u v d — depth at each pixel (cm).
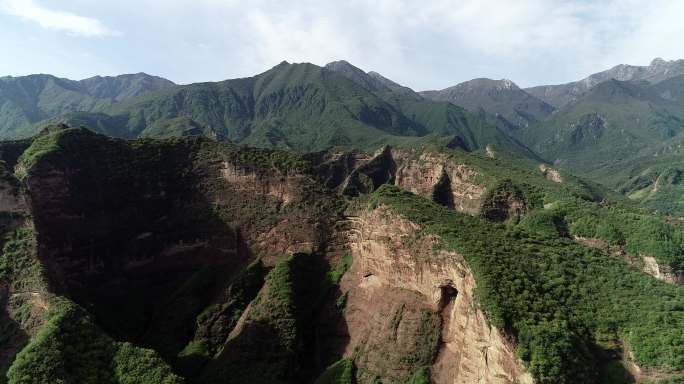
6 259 6272
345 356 7000
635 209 12225
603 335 5397
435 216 7288
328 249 8581
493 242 6606
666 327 5269
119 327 7694
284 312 7331
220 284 8481
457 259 6275
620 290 6081
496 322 5294
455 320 6181
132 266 8681
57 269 6881
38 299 5800
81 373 5022
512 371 5128
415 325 6581
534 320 5300
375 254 7488
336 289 7900
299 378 6862
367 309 7300
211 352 7319
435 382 6075
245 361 6875
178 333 7638
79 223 8238
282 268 8031
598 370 5091
